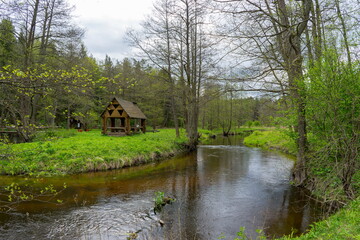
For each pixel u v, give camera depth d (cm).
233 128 5981
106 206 773
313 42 782
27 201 797
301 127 938
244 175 1234
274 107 1029
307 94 706
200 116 5366
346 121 618
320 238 435
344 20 737
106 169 1284
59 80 496
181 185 1041
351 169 595
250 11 714
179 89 2017
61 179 1081
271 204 810
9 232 589
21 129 543
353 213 502
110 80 656
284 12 844
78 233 592
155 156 1647
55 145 1466
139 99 3781
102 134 2475
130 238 572
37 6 1455
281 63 856
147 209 754
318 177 845
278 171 1323
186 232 609
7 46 1431
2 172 1081
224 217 704
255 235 589
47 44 1623
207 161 1650
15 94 581
